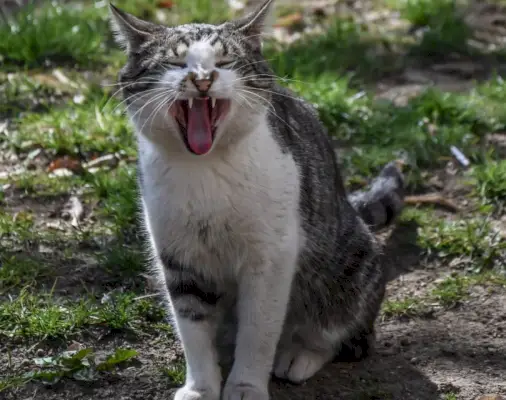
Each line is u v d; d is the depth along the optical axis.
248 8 12.45
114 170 8.70
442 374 6.17
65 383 5.96
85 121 9.28
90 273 7.28
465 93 10.23
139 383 5.99
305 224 5.97
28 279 7.08
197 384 5.67
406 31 11.91
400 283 7.34
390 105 9.77
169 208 5.58
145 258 7.35
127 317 6.58
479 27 12.09
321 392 5.98
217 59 5.52
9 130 9.23
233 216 5.52
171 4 12.41
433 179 8.69
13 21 11.36
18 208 8.12
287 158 5.74
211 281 5.85
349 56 11.12
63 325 6.48
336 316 6.34
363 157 8.87
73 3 12.45
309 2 12.78
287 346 6.41
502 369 6.21
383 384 6.06
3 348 6.32
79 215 8.04
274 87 6.35
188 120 5.37
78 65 10.67
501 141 9.28
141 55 5.70
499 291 7.11
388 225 7.83
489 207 8.17
